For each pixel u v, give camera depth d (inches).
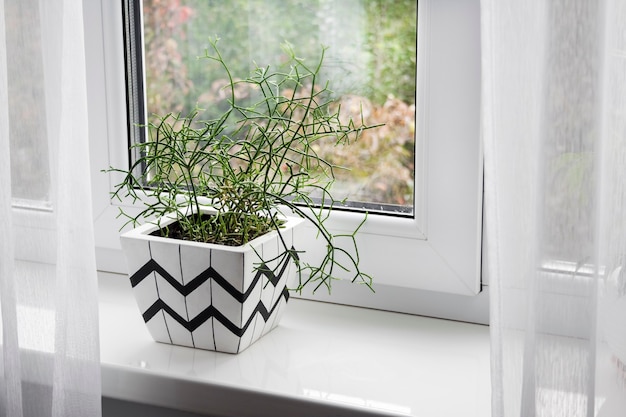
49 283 40.0
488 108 30.9
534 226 30.5
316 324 46.0
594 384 31.0
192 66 48.4
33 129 38.7
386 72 44.3
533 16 30.4
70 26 36.8
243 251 39.0
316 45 45.4
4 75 38.4
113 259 52.9
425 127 43.3
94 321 39.2
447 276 44.8
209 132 46.5
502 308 31.9
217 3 46.9
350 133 45.7
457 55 41.8
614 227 31.6
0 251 39.7
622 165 31.1
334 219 46.4
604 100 29.7
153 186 50.0
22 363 40.8
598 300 31.2
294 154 46.9
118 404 43.4
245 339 42.2
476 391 39.0
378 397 38.4
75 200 38.2
